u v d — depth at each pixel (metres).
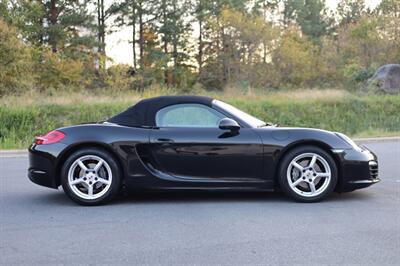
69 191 6.03
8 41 22.09
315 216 5.42
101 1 40.06
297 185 6.09
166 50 44.19
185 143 6.00
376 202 6.13
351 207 5.85
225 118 6.03
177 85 41.44
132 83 31.50
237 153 5.98
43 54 28.03
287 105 21.39
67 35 34.50
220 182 6.03
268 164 6.01
